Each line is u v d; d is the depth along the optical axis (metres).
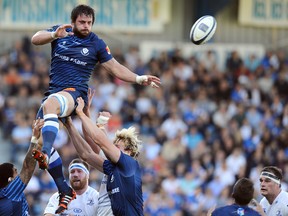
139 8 84.00
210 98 74.00
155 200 58.19
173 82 74.81
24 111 69.44
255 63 82.00
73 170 33.00
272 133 70.44
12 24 82.69
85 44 29.50
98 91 71.94
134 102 71.38
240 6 85.88
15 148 66.44
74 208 33.03
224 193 59.16
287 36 86.94
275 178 33.16
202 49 83.62
